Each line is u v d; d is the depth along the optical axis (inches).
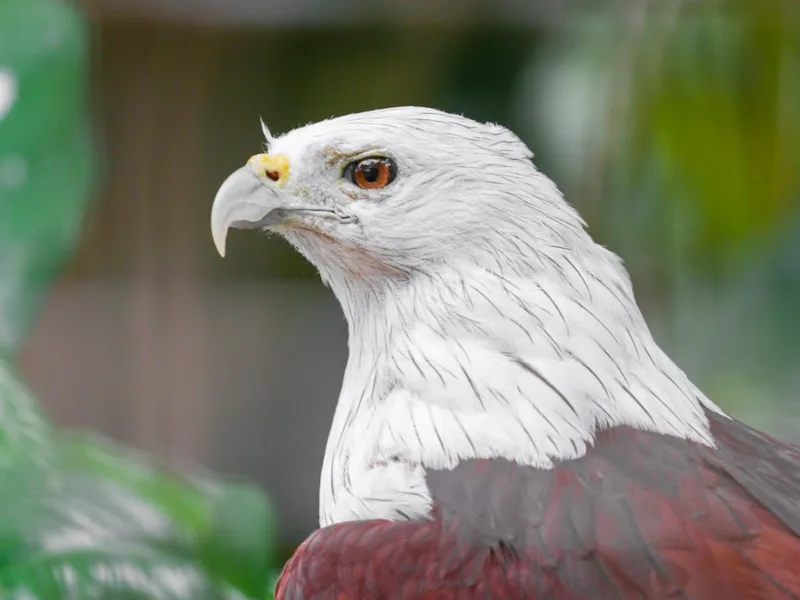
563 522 91.0
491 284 92.3
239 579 98.0
